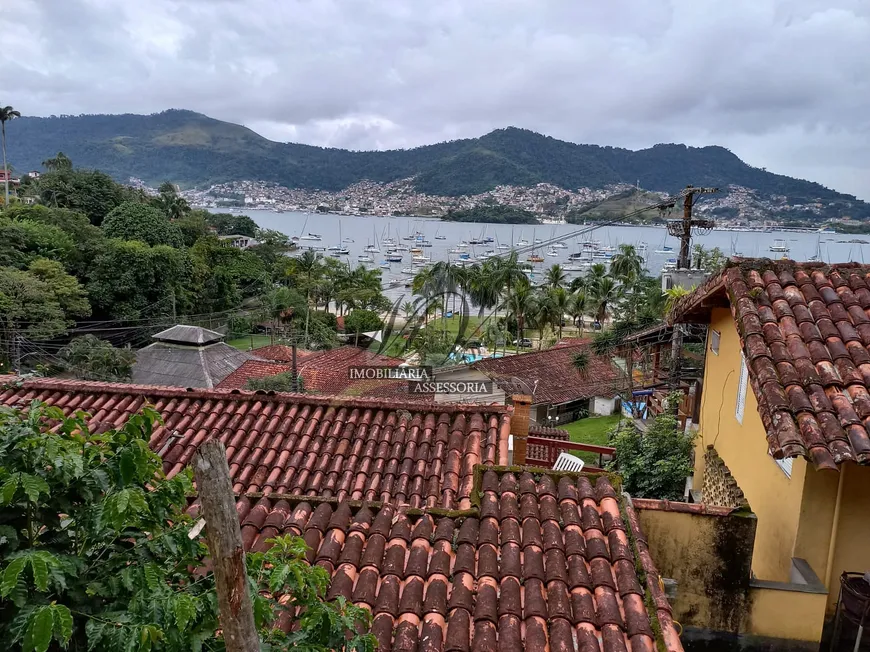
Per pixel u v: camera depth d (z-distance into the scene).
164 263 46.66
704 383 10.62
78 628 3.00
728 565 6.71
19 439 2.99
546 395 29.95
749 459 8.11
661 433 12.12
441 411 8.69
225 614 2.53
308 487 7.60
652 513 6.86
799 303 6.66
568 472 6.01
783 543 6.82
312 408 8.86
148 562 3.15
